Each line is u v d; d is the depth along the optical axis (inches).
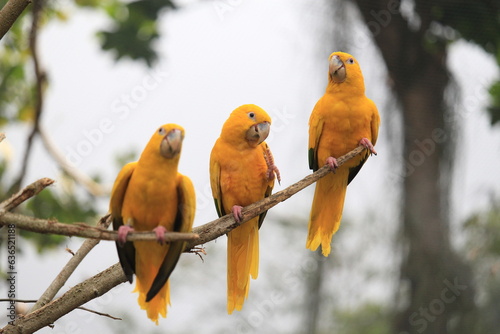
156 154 240.7
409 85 550.3
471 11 522.0
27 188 222.7
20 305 383.6
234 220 277.9
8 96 655.1
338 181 322.7
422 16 533.3
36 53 565.6
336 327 574.6
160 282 244.4
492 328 561.0
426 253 564.1
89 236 221.6
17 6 257.3
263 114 289.3
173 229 253.8
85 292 261.1
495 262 566.9
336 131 315.9
